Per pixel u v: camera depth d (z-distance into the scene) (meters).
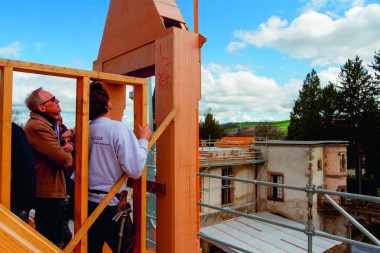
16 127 1.76
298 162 22.70
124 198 2.07
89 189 2.01
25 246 0.89
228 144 27.73
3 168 1.52
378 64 38.50
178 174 2.58
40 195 2.11
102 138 2.00
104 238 2.07
